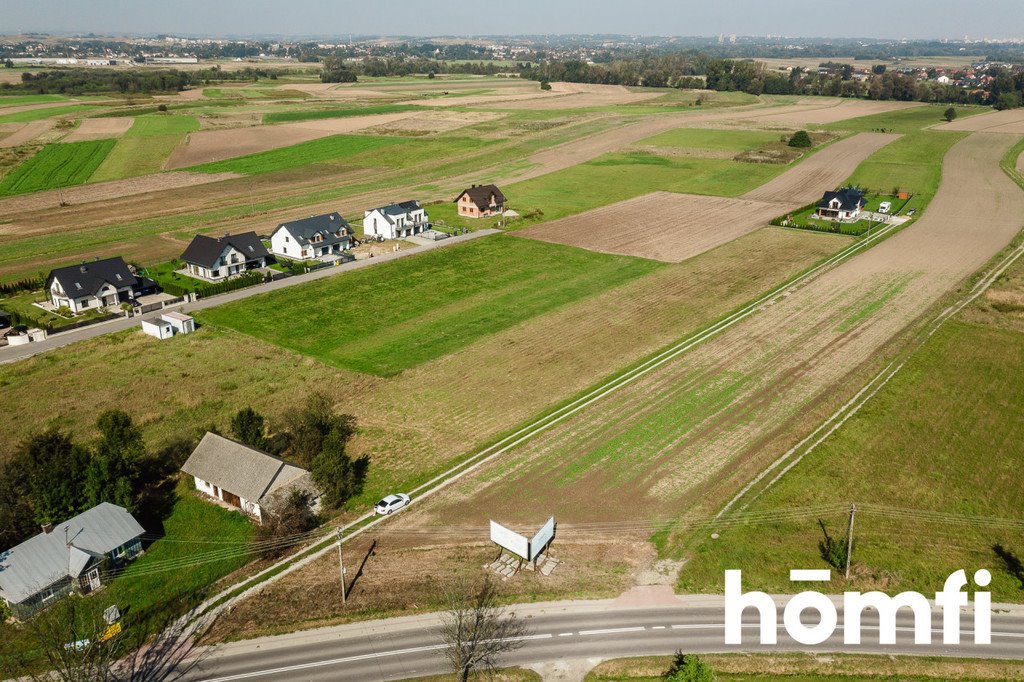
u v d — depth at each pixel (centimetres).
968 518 4891
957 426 5975
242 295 8819
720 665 3731
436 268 9912
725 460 5488
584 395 6475
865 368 6950
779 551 4556
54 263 10106
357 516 4928
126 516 4588
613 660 3766
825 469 5391
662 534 4703
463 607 4038
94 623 3781
